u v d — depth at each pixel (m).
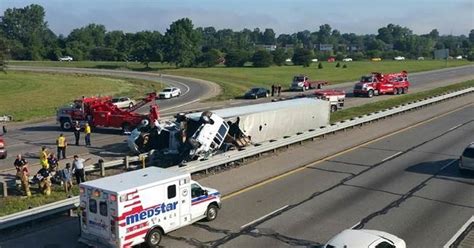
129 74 104.69
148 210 16.28
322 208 20.52
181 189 17.42
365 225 18.59
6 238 17.36
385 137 36.47
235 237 17.48
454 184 24.14
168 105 59.47
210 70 114.50
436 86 78.69
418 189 23.30
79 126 34.53
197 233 17.81
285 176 25.45
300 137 33.25
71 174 23.03
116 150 31.69
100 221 15.89
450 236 17.55
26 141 35.78
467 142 34.53
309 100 38.44
